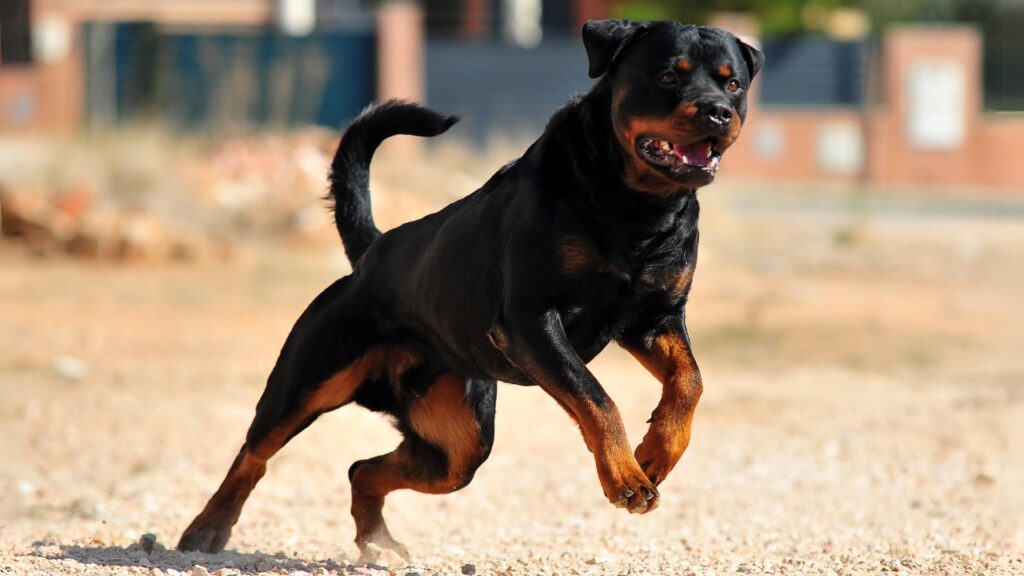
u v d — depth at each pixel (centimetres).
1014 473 1132
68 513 1015
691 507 1069
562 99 4106
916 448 1255
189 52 3603
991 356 1798
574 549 920
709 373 1698
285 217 2517
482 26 5112
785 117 4322
